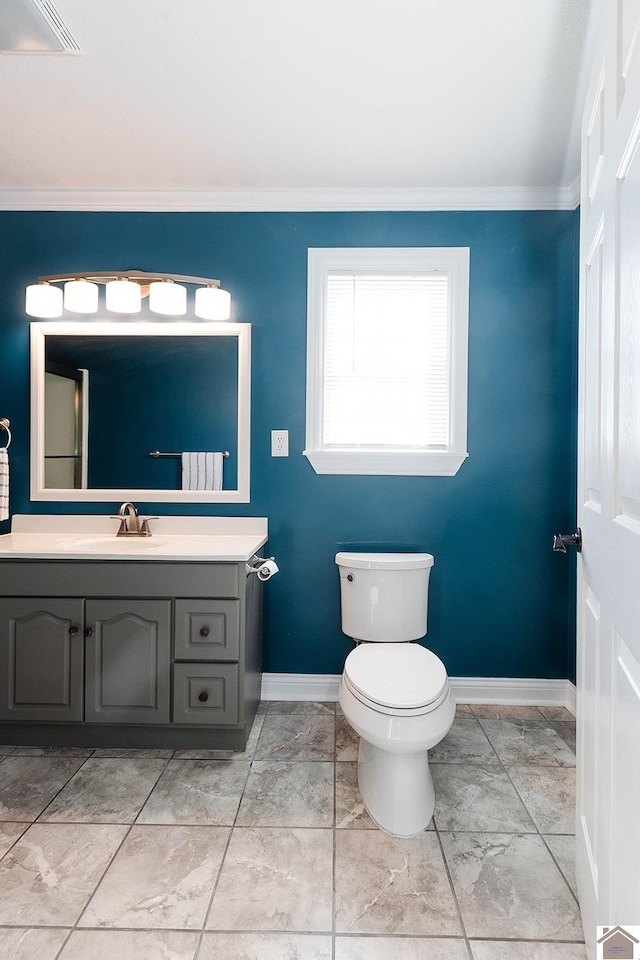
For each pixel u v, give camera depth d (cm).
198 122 198
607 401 102
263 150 216
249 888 140
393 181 239
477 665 254
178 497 254
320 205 249
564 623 251
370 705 161
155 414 255
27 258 254
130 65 169
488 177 235
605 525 104
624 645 93
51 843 156
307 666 256
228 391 253
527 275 247
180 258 253
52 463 256
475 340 249
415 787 165
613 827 98
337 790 183
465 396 248
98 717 204
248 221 252
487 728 229
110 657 203
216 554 202
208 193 249
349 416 253
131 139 209
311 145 212
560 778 192
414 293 251
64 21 151
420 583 235
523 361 248
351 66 168
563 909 135
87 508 257
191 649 203
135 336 255
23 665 204
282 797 179
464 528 252
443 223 248
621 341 91
